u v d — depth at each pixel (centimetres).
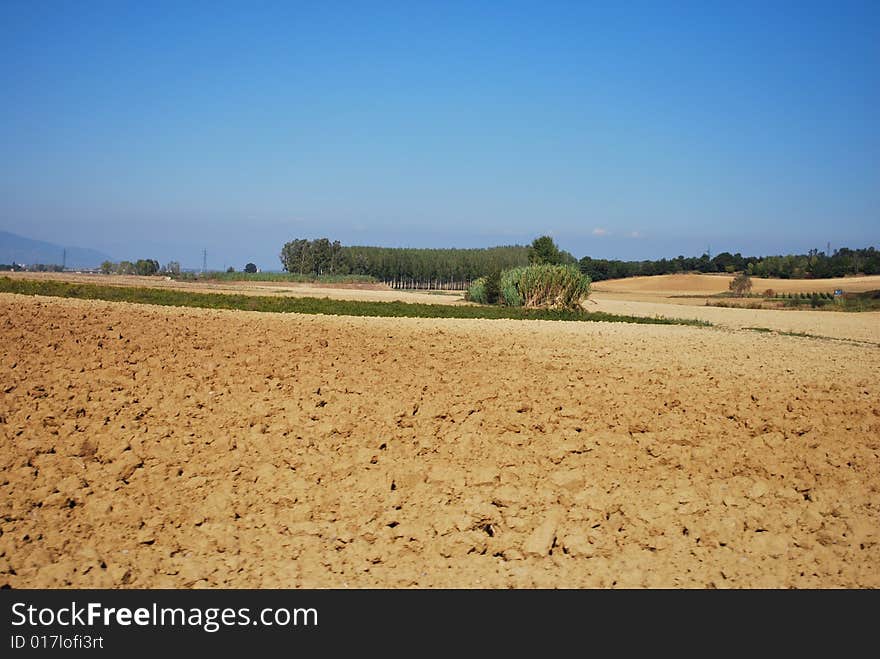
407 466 1152
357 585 817
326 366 1911
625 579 842
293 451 1198
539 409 1525
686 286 13538
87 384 1558
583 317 4853
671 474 1170
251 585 809
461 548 894
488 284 6159
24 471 1055
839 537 945
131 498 1005
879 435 1445
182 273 13138
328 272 14925
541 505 1024
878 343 3616
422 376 1844
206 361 1877
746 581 848
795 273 14888
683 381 1942
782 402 1706
